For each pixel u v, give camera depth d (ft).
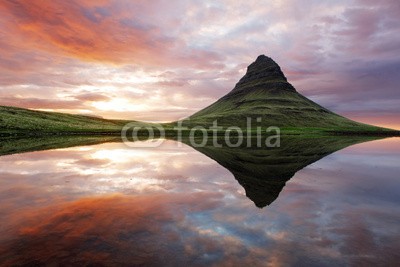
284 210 37.60
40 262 22.50
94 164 79.00
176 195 45.14
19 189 47.60
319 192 48.78
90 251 24.56
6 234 27.86
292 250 25.41
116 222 31.78
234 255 24.23
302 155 113.29
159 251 24.77
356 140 253.85
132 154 109.19
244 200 42.57
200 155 110.11
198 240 27.22
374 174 68.39
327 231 30.19
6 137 217.77
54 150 117.08
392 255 24.71
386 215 36.09
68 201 40.40
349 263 23.21
